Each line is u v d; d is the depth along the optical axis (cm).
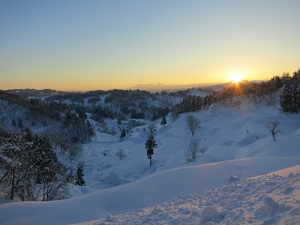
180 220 995
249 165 2395
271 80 12588
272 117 8900
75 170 7281
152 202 1695
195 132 9788
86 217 1554
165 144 8825
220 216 929
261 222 754
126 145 11194
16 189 2789
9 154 2698
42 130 12694
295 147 4362
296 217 677
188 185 1934
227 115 11169
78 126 12800
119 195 1845
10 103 14938
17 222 1501
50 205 1750
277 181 1223
